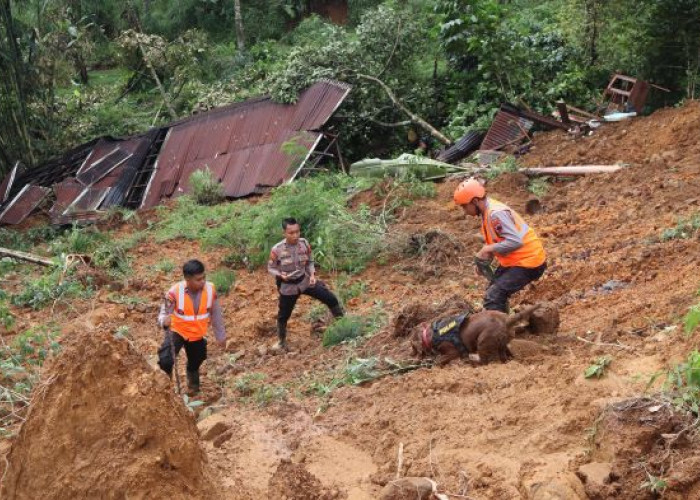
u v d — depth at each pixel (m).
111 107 29.00
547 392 6.86
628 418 5.91
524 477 5.75
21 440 5.47
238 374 9.87
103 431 5.35
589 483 5.50
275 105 20.81
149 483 5.21
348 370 8.68
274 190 17.77
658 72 19.81
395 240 13.54
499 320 7.95
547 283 10.34
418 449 6.38
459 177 17.00
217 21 36.25
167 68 29.05
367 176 17.17
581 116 19.00
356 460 6.55
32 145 25.08
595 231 12.58
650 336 7.63
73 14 31.55
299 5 35.72
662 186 13.55
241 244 15.05
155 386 5.43
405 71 22.58
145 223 18.69
